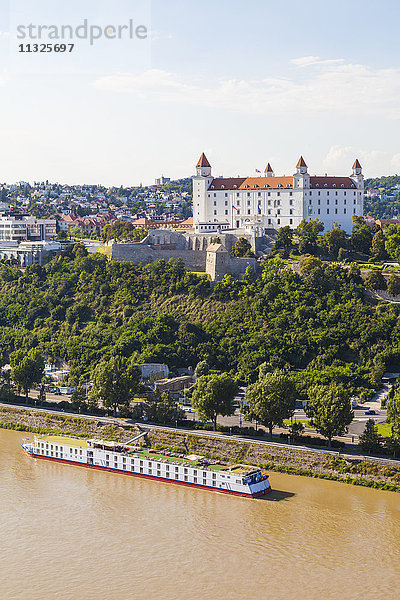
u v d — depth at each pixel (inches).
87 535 7150.6
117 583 6274.6
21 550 6860.2
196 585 6235.2
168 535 7130.9
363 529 7155.5
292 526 7263.8
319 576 6353.3
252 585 6230.3
